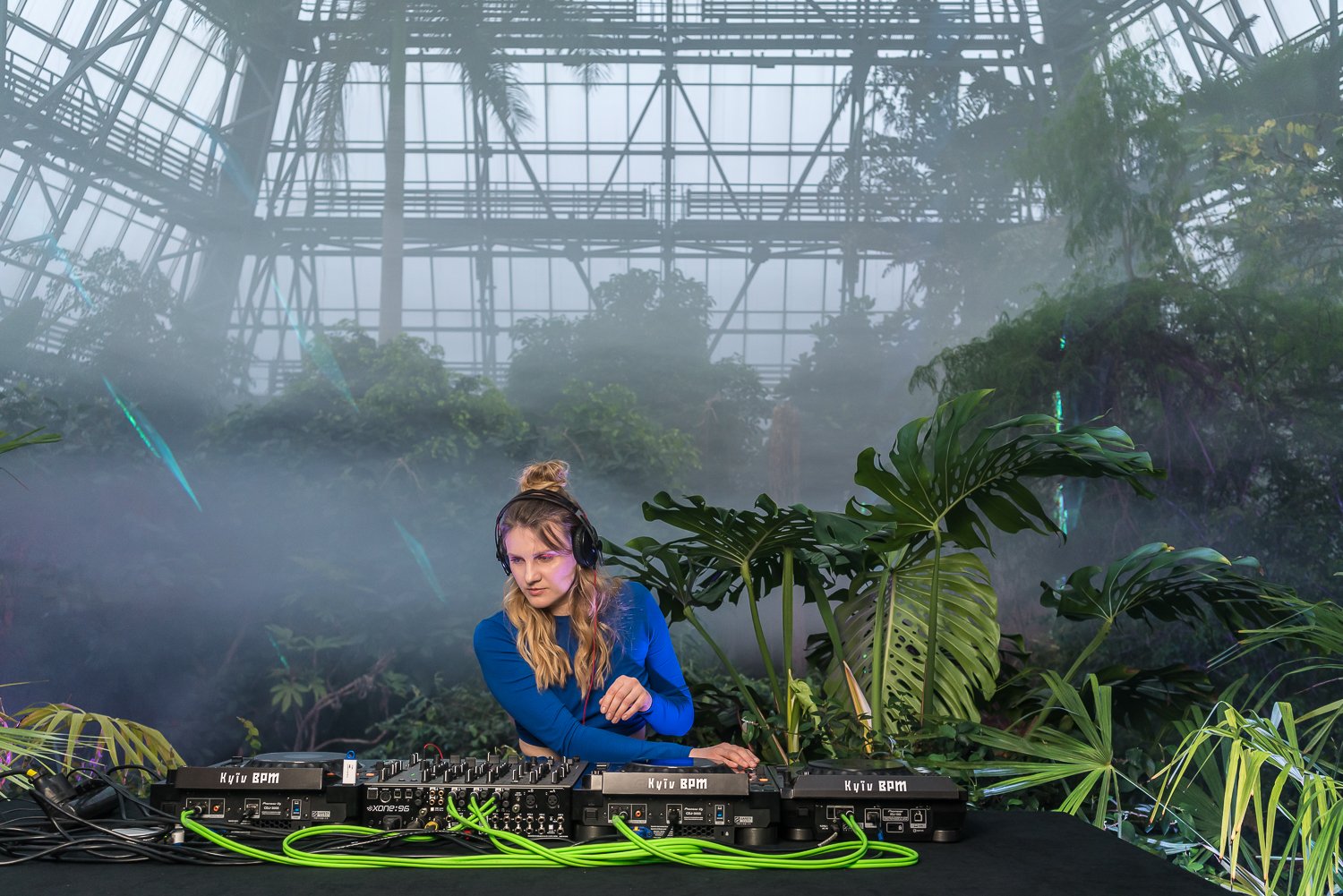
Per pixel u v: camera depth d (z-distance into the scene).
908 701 3.01
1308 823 1.63
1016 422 2.34
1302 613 2.60
